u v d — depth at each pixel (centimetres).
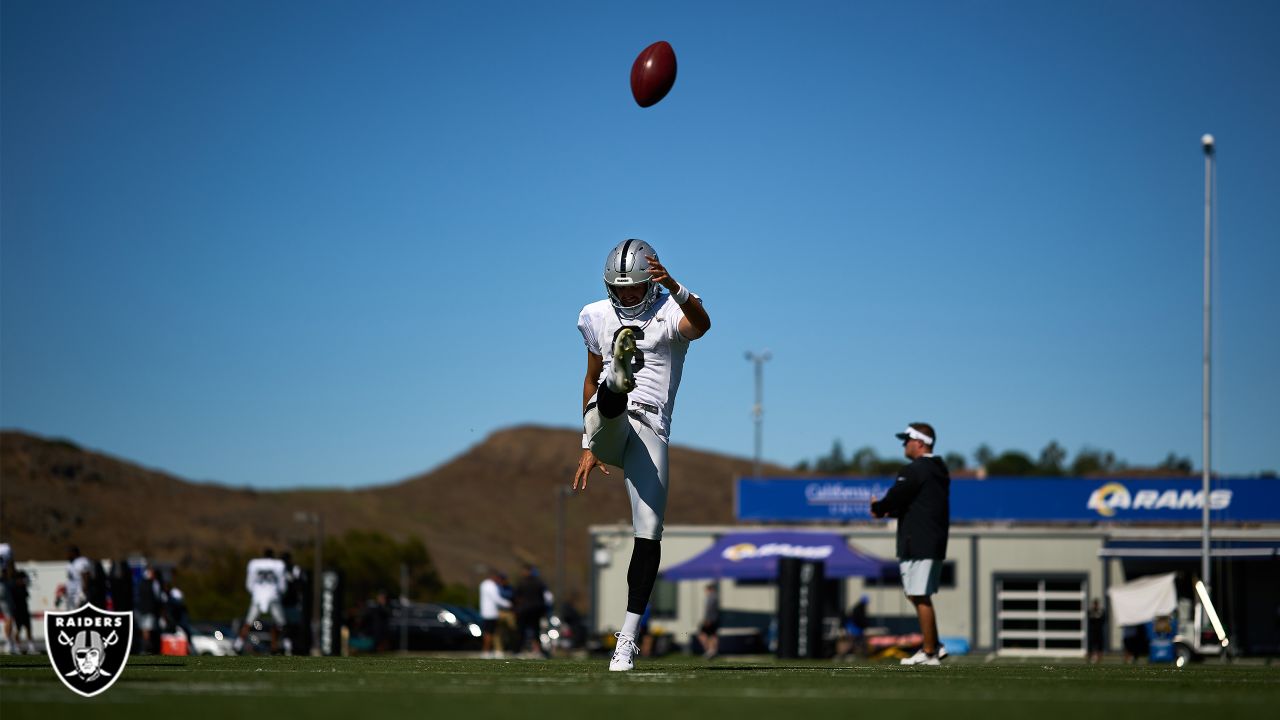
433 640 5575
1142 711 644
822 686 811
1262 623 6041
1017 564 6259
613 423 1080
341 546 13150
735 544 5591
